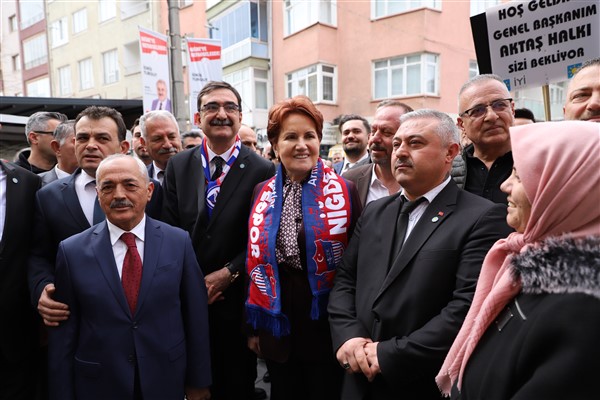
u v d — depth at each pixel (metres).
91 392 1.73
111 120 2.37
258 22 13.58
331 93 12.47
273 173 2.57
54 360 1.78
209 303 2.31
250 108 13.80
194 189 2.50
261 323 2.03
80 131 2.31
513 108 2.19
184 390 1.95
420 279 1.54
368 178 2.85
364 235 1.84
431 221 1.63
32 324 2.22
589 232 0.93
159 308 1.83
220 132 2.44
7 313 2.08
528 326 0.96
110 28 17.56
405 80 11.14
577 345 0.84
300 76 12.91
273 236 1.99
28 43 22.38
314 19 12.02
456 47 11.13
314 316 1.92
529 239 1.04
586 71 1.89
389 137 2.59
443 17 10.88
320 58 12.02
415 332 1.49
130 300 1.81
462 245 1.54
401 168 1.69
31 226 2.22
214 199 2.46
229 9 14.09
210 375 2.00
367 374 1.53
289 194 2.09
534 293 0.99
